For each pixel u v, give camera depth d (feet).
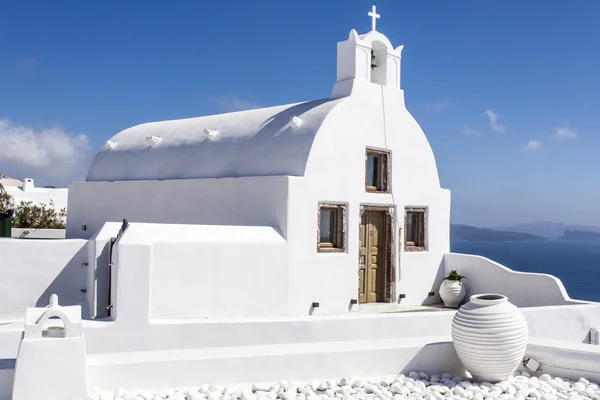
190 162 51.06
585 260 404.98
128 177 55.57
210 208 46.60
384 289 49.26
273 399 28.19
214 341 31.89
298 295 41.78
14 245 33.53
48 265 34.27
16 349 29.76
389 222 49.34
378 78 50.52
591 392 29.76
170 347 31.04
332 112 44.93
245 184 44.24
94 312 32.32
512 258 421.59
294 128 45.52
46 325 28.68
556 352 32.55
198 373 29.09
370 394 29.17
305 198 42.52
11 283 33.42
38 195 102.37
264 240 39.81
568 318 42.45
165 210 49.90
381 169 49.34
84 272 35.09
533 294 48.26
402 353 32.35
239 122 51.49
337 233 45.52
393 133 49.73
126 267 30.37
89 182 56.80
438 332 37.01
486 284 51.06
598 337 43.29
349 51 47.73
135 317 30.48
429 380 32.12
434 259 52.90
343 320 34.53
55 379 24.49
